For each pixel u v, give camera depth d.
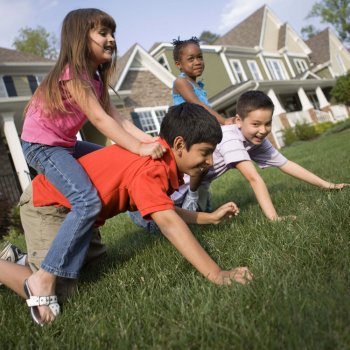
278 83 23.05
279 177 6.05
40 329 1.74
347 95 26.41
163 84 18.61
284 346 1.20
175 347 1.33
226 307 1.52
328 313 1.29
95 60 2.42
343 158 6.73
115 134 2.15
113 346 1.44
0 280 1.97
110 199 2.08
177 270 2.17
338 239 2.02
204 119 1.98
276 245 2.20
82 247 2.00
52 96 2.23
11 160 13.79
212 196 5.28
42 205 2.16
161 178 2.00
